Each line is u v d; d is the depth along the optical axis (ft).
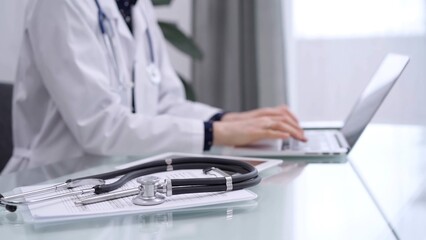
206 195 1.57
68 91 2.96
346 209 1.52
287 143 2.87
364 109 3.07
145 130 2.88
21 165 3.51
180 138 2.83
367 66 7.21
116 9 3.63
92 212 1.39
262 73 7.09
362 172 2.13
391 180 1.94
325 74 7.41
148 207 1.44
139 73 3.70
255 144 2.86
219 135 2.82
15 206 1.49
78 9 3.14
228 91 7.28
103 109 2.97
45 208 1.44
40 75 3.35
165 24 6.15
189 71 8.09
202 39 7.28
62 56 2.97
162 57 4.43
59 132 3.42
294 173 2.12
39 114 3.61
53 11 3.01
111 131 2.92
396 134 3.27
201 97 7.39
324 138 3.06
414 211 1.49
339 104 7.41
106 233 1.31
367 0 7.11
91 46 3.10
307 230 1.32
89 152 3.01
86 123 2.93
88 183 1.64
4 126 4.21
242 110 7.36
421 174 2.05
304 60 7.47
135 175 1.80
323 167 2.27
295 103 7.54
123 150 2.91
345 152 2.49
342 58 7.32
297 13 7.38
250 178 1.71
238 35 7.19
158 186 1.52
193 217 1.45
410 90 5.66
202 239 1.25
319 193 1.73
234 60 7.21
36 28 3.09
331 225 1.36
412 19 6.84
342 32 7.28
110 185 1.59
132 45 3.69
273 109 3.44
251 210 1.51
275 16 7.02
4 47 5.67
